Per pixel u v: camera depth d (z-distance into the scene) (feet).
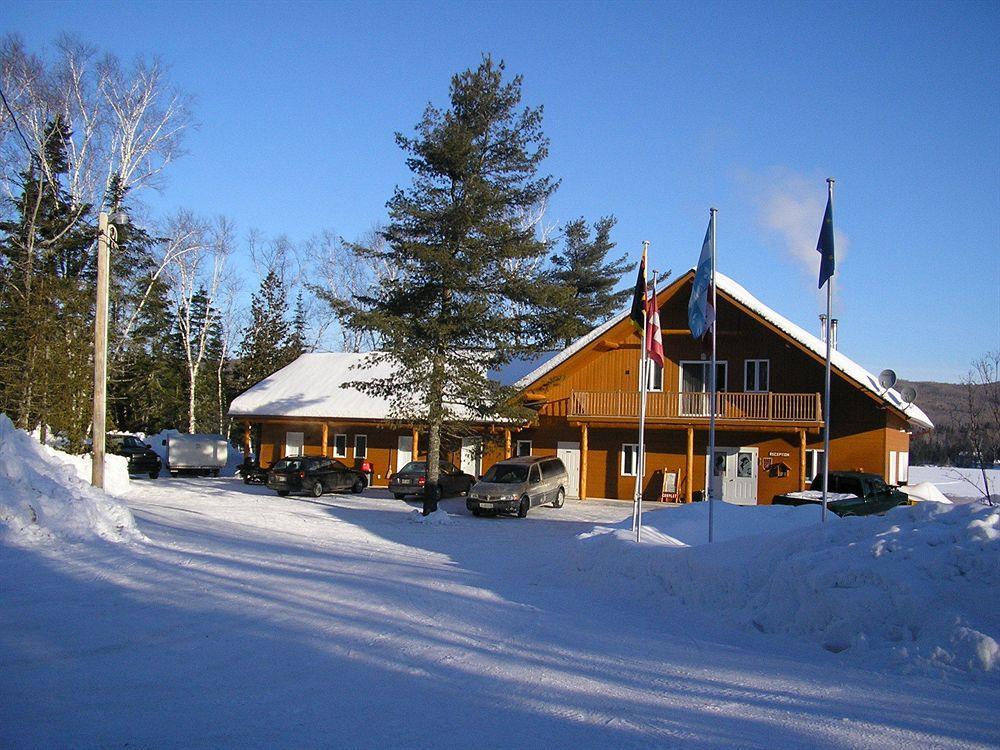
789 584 32.24
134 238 129.59
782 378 102.89
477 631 30.58
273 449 135.44
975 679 24.07
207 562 43.52
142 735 18.33
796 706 21.83
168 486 108.06
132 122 115.65
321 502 95.04
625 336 108.99
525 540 65.92
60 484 49.11
